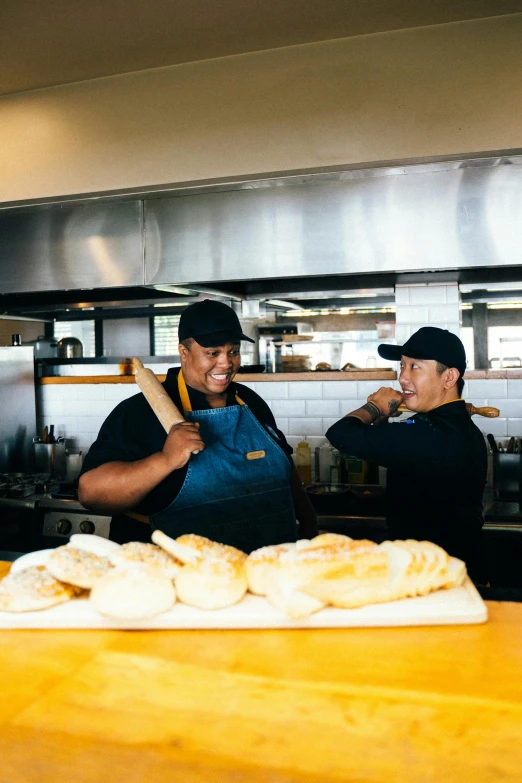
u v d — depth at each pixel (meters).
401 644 1.05
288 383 3.93
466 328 6.94
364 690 0.91
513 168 2.95
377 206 3.12
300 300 4.95
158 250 3.44
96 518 3.42
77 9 2.76
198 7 2.78
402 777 0.73
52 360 5.30
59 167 3.62
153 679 0.96
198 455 2.00
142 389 1.84
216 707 0.88
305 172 3.18
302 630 1.11
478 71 2.96
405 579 1.14
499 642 1.05
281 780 0.73
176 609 1.14
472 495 2.16
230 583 1.14
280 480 2.07
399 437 2.10
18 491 3.62
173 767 0.76
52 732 0.83
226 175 3.31
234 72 3.28
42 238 3.66
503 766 0.75
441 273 3.47
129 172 3.48
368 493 3.42
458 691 0.90
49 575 1.22
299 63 3.18
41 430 4.45
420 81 3.03
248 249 3.29
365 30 3.04
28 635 1.11
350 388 3.83
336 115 3.14
